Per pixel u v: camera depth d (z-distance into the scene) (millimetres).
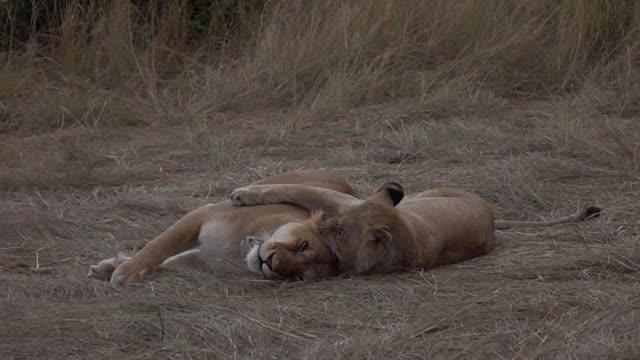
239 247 8820
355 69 16453
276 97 16203
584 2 17266
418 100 15641
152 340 7453
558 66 16766
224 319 7711
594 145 13148
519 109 15727
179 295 8281
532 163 12516
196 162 13273
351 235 8555
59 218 10469
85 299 8383
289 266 8359
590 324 7484
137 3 18484
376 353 7121
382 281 8555
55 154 13508
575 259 9094
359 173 12648
